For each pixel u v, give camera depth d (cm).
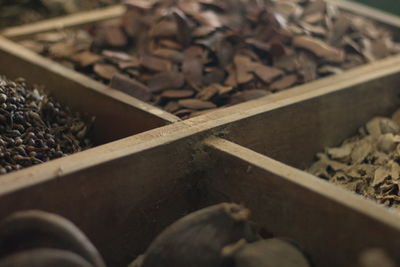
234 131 40
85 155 35
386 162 43
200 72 49
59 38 58
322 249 33
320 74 50
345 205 32
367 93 47
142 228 37
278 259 32
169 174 37
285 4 56
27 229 30
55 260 29
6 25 65
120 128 44
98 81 50
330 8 57
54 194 33
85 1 69
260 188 35
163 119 41
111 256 36
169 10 54
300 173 34
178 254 32
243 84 48
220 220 33
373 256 28
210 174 38
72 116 46
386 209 31
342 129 46
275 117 42
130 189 36
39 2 67
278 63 50
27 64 50
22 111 41
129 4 56
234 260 32
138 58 52
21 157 37
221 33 52
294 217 34
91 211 35
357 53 54
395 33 61
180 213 38
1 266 29
